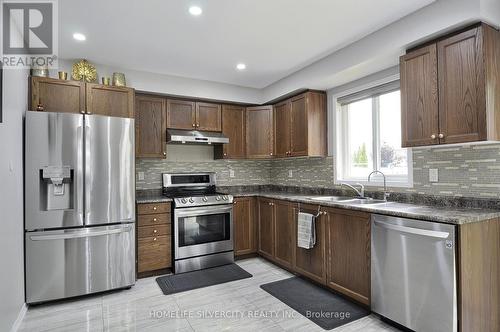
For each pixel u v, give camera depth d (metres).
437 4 2.08
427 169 2.54
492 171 2.12
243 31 2.53
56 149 2.61
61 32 2.49
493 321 1.96
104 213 2.81
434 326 1.87
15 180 2.27
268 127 4.20
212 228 3.67
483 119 1.88
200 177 4.22
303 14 2.26
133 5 2.10
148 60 3.18
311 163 3.91
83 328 2.19
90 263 2.74
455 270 1.77
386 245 2.18
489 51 1.93
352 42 2.78
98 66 3.28
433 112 2.15
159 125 3.71
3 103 2.00
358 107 3.41
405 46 2.33
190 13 2.22
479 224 1.89
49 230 2.60
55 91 2.84
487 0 1.88
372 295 2.29
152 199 3.41
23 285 2.43
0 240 1.90
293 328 2.17
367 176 3.27
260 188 4.68
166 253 3.40
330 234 2.74
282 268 3.54
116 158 2.89
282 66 3.42
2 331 1.92
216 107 4.11
